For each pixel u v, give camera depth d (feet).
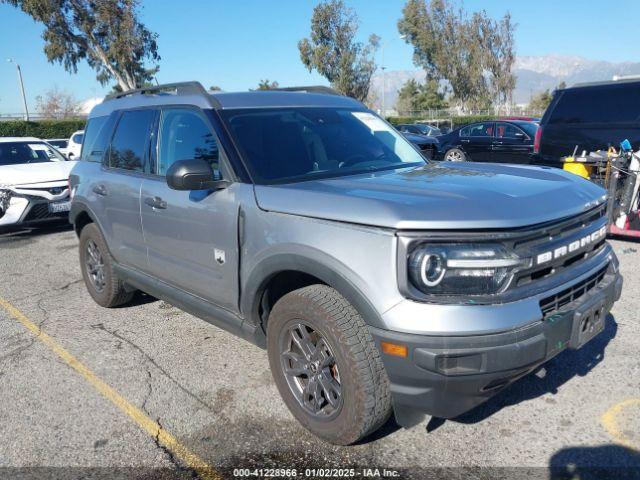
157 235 13.50
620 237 23.80
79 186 17.22
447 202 8.81
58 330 16.11
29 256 25.76
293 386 10.58
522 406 11.07
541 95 208.44
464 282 8.32
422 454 9.76
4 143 33.42
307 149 12.16
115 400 12.00
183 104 13.08
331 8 148.25
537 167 12.69
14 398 12.25
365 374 8.95
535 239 8.89
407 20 199.93
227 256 11.29
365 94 156.97
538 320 8.61
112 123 16.20
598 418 10.56
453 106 207.62
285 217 9.95
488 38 189.98
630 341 13.57
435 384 8.28
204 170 10.87
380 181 10.64
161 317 16.84
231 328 11.91
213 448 10.21
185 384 12.58
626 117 25.93
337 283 9.00
